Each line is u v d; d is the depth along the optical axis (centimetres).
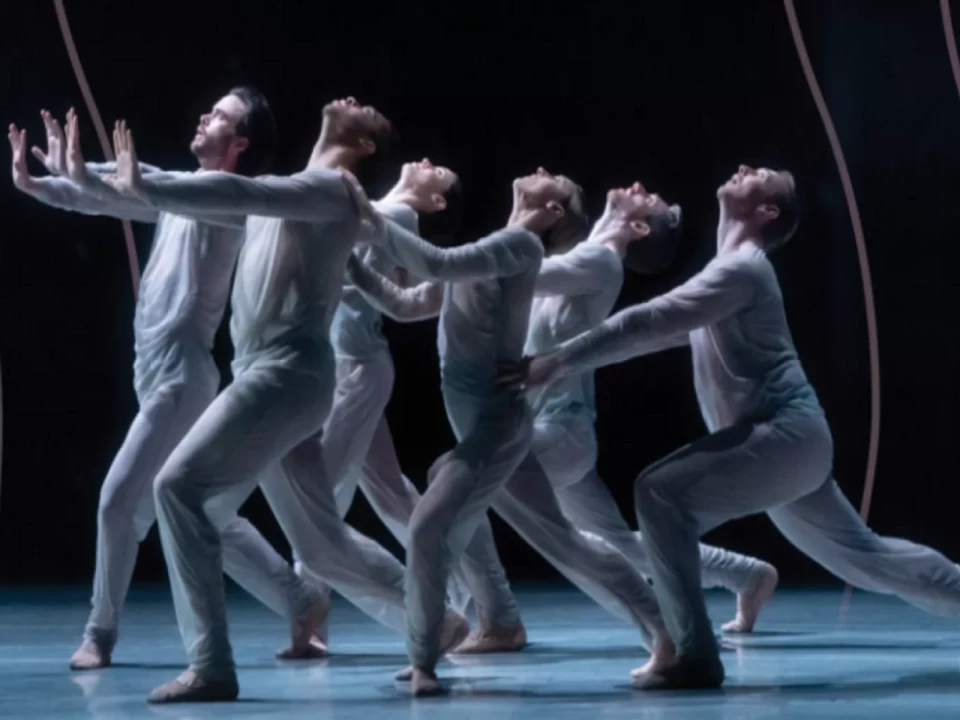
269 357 629
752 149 1427
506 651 827
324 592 803
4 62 1385
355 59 1425
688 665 647
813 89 1325
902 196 1381
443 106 1445
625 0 1427
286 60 1416
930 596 745
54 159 583
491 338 661
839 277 1404
